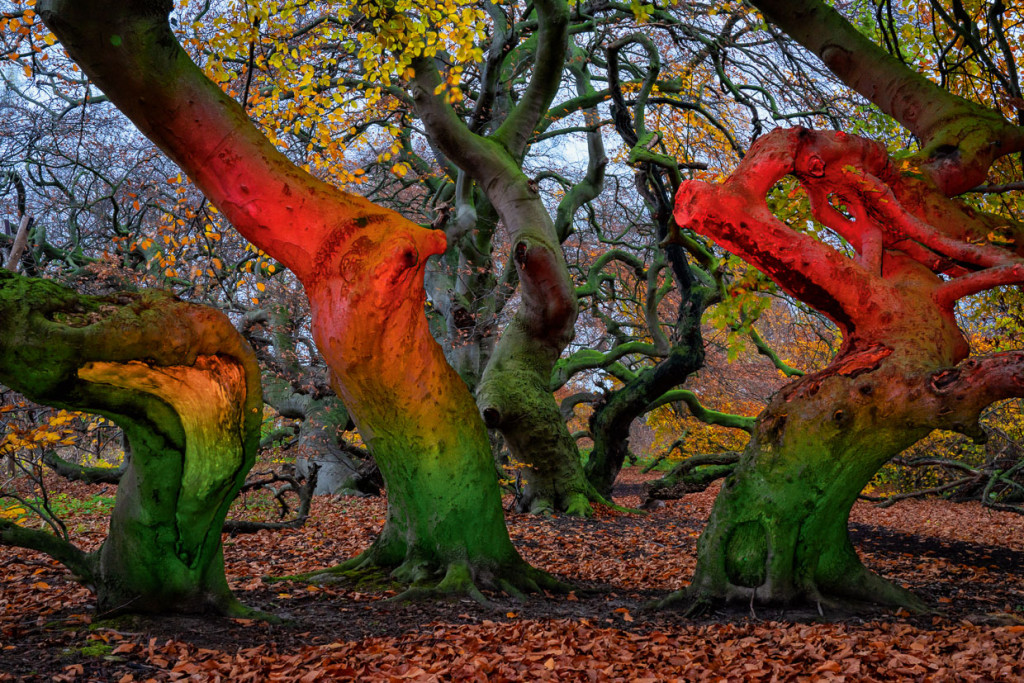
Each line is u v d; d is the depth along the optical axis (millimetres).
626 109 11359
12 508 5617
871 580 6453
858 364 6141
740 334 8812
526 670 4484
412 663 4527
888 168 6746
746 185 6180
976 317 11016
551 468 13477
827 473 6191
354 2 8766
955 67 8016
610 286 20000
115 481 10367
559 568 9078
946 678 4137
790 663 4688
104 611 5152
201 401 4793
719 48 13141
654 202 12328
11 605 5594
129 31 4945
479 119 11766
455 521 6836
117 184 14344
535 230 10867
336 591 6633
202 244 12656
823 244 6227
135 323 4387
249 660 4414
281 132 10703
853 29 8000
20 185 13141
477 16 8531
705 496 19234
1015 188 7016
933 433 16219
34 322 4148
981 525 13117
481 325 15797
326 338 6145
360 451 16203
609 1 12852
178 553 5250
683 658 4789
